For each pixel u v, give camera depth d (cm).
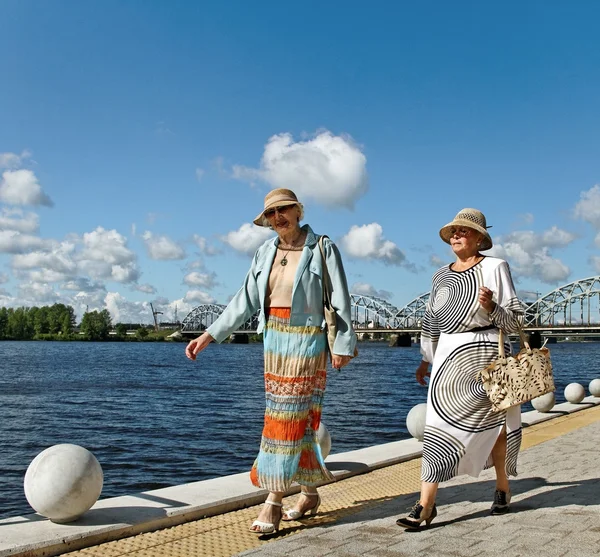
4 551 396
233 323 495
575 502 528
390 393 4188
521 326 471
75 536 431
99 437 2273
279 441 462
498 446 489
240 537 462
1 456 1923
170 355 12112
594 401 1453
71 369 7069
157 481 1540
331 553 403
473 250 499
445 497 562
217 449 1997
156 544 444
